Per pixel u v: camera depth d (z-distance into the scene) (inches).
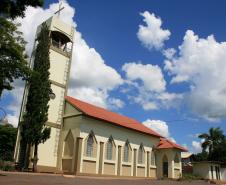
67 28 1589.6
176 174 1870.1
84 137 1408.7
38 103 1289.4
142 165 1763.0
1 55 874.1
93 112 1572.3
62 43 1624.0
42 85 1316.4
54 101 1457.9
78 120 1418.6
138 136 1784.0
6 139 1899.6
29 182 722.2
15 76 914.7
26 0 545.3
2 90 901.8
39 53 1363.2
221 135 2719.0
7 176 858.8
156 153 1919.3
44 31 1405.0
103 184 870.4
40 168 1316.4
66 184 760.3
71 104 1491.1
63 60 1545.3
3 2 539.2
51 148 1393.9
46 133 1286.9
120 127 1651.1
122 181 1132.5
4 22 815.1
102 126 1530.5
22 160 1328.7
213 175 2044.8
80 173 1338.6
